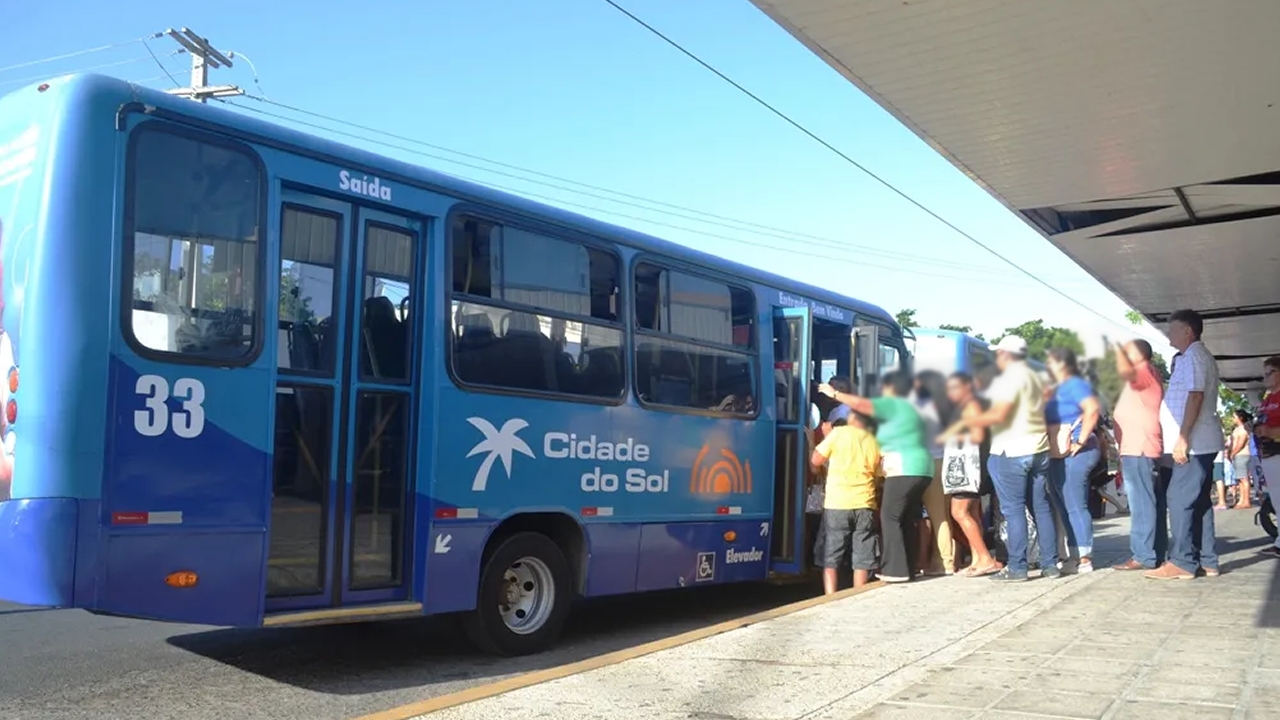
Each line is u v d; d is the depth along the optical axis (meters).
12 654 7.27
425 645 8.01
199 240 5.95
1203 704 4.73
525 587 7.83
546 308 8.00
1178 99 10.08
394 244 7.05
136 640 7.85
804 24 8.58
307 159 6.50
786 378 10.63
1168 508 8.48
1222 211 14.41
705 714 5.05
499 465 7.48
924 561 10.80
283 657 7.44
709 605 10.62
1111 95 9.99
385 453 6.89
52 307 5.46
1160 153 11.73
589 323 8.38
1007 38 8.78
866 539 9.70
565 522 8.14
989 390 6.26
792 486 10.47
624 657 6.32
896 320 12.87
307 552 6.40
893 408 6.62
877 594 8.49
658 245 9.20
